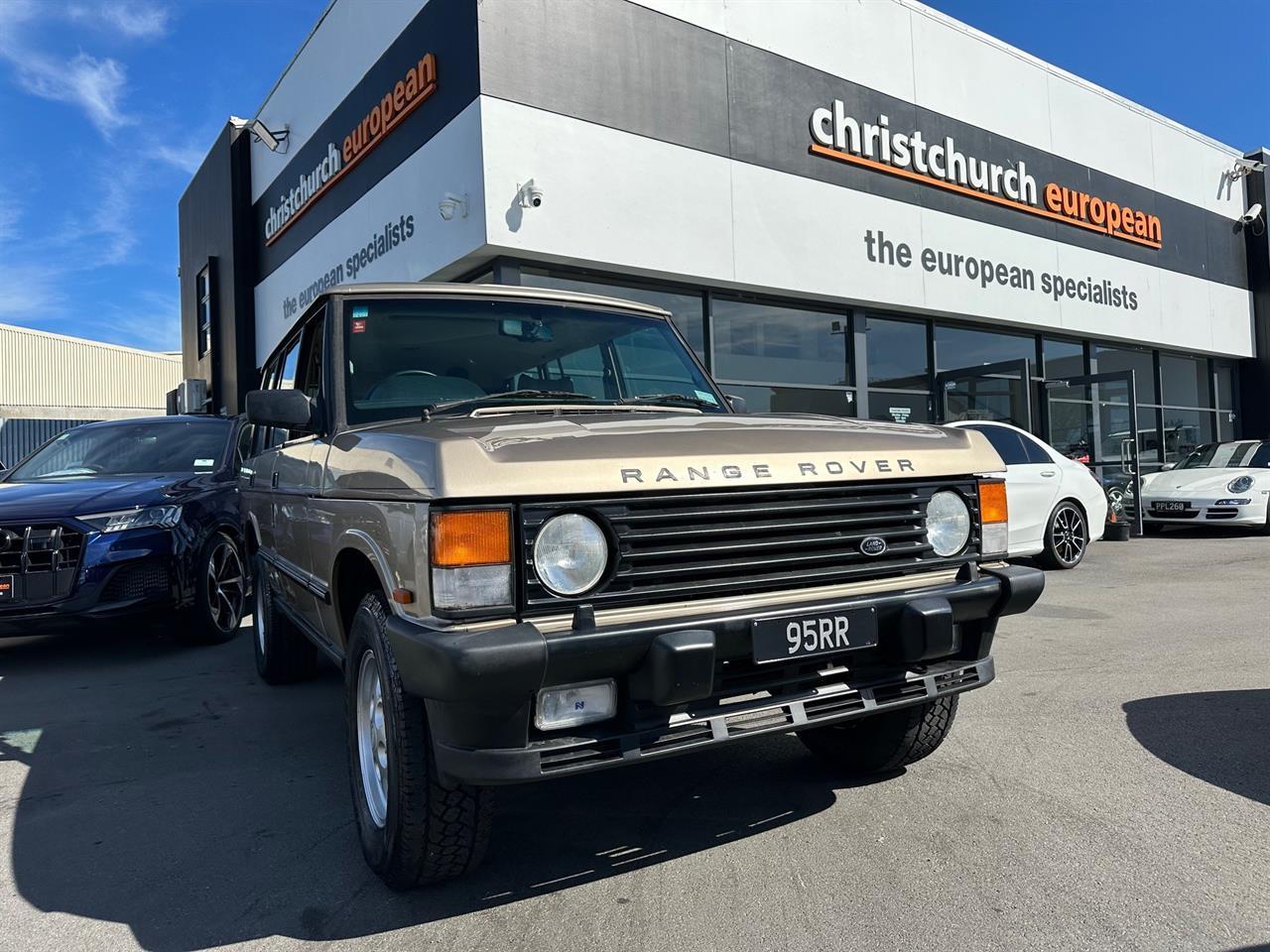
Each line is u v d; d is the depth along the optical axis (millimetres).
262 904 2498
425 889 2557
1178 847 2676
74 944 2309
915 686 2697
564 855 2766
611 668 2170
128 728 4246
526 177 8125
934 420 12398
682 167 9234
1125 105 15164
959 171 12195
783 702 2436
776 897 2436
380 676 2434
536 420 2740
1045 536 8695
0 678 5336
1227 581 7875
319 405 3340
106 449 7070
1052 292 13602
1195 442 17203
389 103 9555
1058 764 3418
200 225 17453
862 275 10938
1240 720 3871
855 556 2586
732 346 10148
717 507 2355
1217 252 17266
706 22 9531
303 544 3520
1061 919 2275
